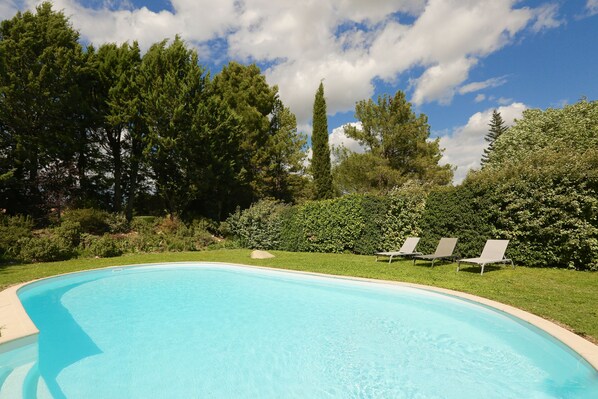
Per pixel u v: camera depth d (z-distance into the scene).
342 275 9.60
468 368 4.30
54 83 18.23
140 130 21.53
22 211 18.28
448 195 12.42
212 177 21.95
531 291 7.18
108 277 11.42
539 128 22.58
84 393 3.71
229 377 4.13
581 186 9.27
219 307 7.58
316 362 4.57
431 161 22.69
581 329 4.75
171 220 21.45
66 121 19.23
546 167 10.02
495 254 10.09
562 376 4.02
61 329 6.12
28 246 13.42
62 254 14.41
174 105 20.36
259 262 13.27
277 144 28.31
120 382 4.00
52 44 18.83
